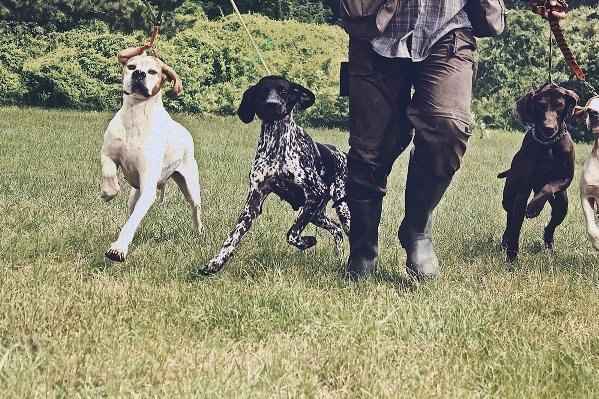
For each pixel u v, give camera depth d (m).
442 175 5.04
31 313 4.05
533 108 6.42
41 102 23.64
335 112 23.20
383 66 5.00
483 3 4.96
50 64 23.75
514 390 3.44
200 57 25.34
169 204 8.13
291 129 5.73
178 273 5.25
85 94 23.70
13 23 25.45
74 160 11.74
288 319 4.29
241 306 4.39
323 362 3.70
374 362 3.68
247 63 25.56
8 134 15.09
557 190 6.42
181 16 23.69
